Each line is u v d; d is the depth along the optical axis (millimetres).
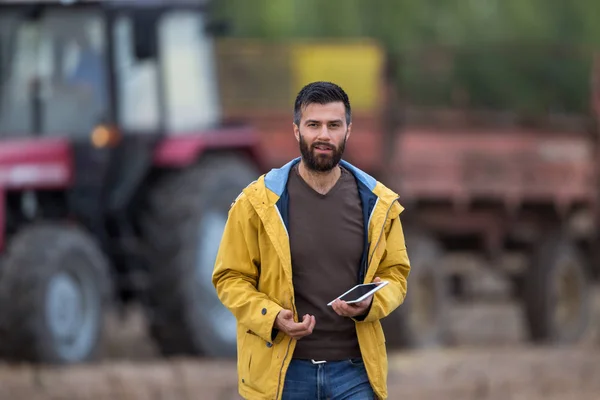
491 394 21391
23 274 22906
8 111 24172
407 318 29422
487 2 57375
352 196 10844
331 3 54094
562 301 34906
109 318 33812
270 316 10469
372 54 31172
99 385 20938
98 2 23969
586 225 37719
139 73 24938
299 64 31281
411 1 55062
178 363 24812
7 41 24047
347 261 10766
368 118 30469
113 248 25109
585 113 36625
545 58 42250
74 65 24266
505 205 32688
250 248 10797
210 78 26562
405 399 20641
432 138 31188
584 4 57500
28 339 22828
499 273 34188
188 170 25891
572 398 21109
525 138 33344
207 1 26344
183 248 25016
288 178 10836
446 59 37312
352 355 10844
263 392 10727
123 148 24656
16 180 23516
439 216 31672
